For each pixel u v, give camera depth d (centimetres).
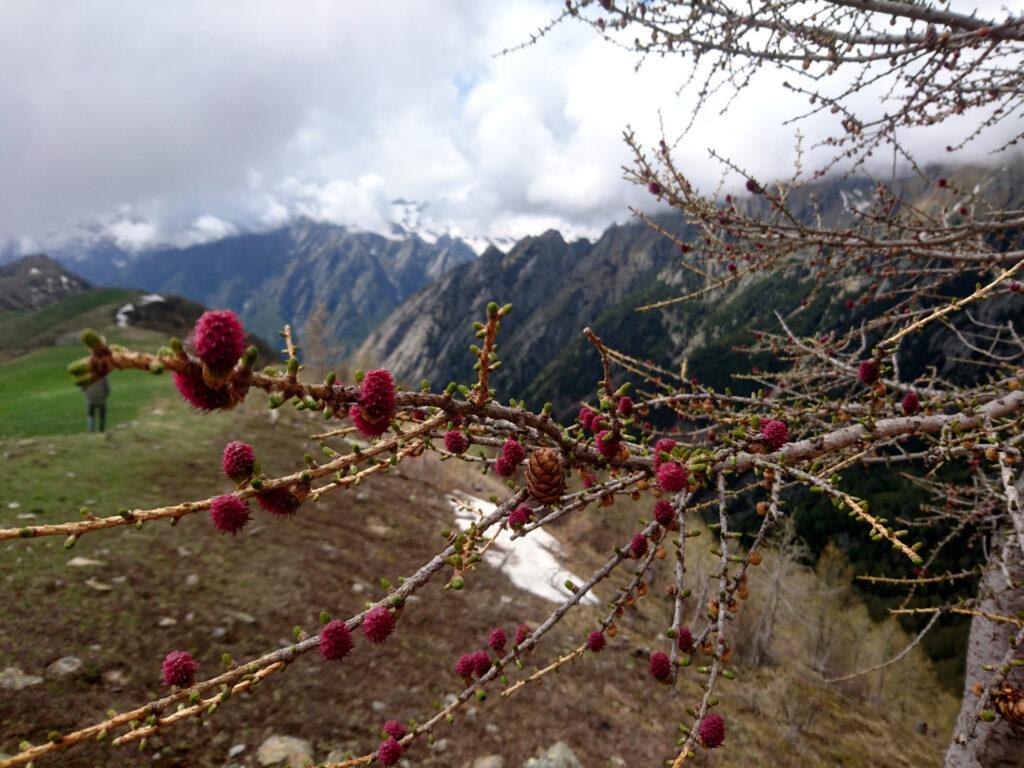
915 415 229
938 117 318
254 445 1167
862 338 349
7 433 1209
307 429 1353
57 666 471
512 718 635
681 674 962
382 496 1166
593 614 1029
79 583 588
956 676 2538
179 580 650
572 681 786
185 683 132
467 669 189
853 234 330
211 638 574
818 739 932
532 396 14650
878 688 1573
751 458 186
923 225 368
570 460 181
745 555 163
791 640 1734
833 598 1833
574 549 1438
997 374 333
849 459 248
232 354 99
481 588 956
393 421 152
